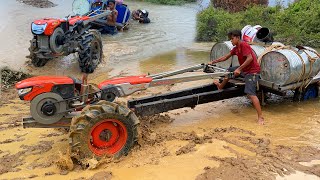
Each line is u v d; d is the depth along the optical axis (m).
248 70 6.59
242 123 6.61
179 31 14.54
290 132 6.25
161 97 6.50
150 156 5.42
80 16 10.68
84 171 5.12
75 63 10.31
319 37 11.91
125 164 5.26
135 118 5.48
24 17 15.34
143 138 5.88
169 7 19.92
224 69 7.04
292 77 6.80
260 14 13.99
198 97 6.56
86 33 9.78
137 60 10.70
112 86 5.73
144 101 6.30
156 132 6.20
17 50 10.95
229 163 5.25
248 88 6.59
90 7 13.29
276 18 13.38
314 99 7.80
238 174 4.97
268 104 7.54
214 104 7.55
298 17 13.24
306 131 6.29
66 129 6.33
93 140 5.31
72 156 5.18
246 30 7.58
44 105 5.45
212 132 6.20
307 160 5.37
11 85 8.62
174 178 4.91
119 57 10.97
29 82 5.42
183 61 10.59
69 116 5.63
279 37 12.16
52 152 5.62
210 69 7.03
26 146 5.82
